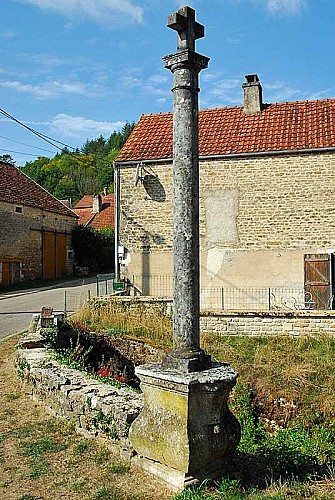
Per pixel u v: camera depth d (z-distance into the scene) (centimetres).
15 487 466
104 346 1244
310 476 541
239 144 1745
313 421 905
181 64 479
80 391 632
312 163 1652
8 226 2759
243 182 1706
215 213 1727
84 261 3644
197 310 478
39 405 723
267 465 549
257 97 1897
